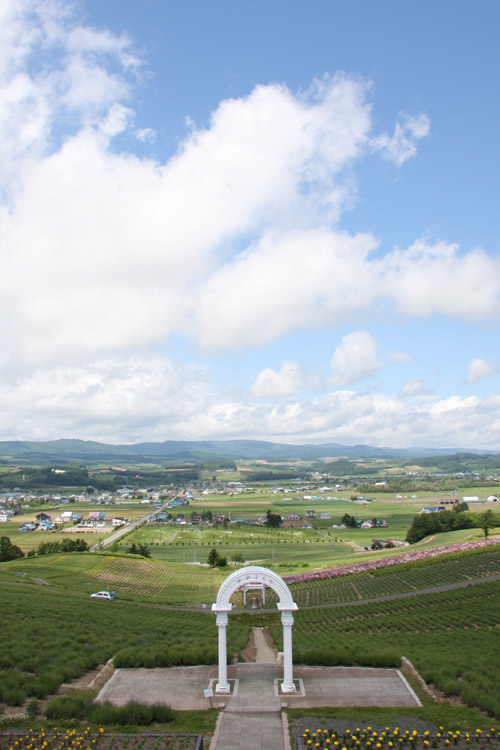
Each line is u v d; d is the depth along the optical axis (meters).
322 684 30.20
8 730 23.41
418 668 33.59
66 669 32.31
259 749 22.45
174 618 64.38
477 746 22.39
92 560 123.75
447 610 64.56
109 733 23.48
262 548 186.38
